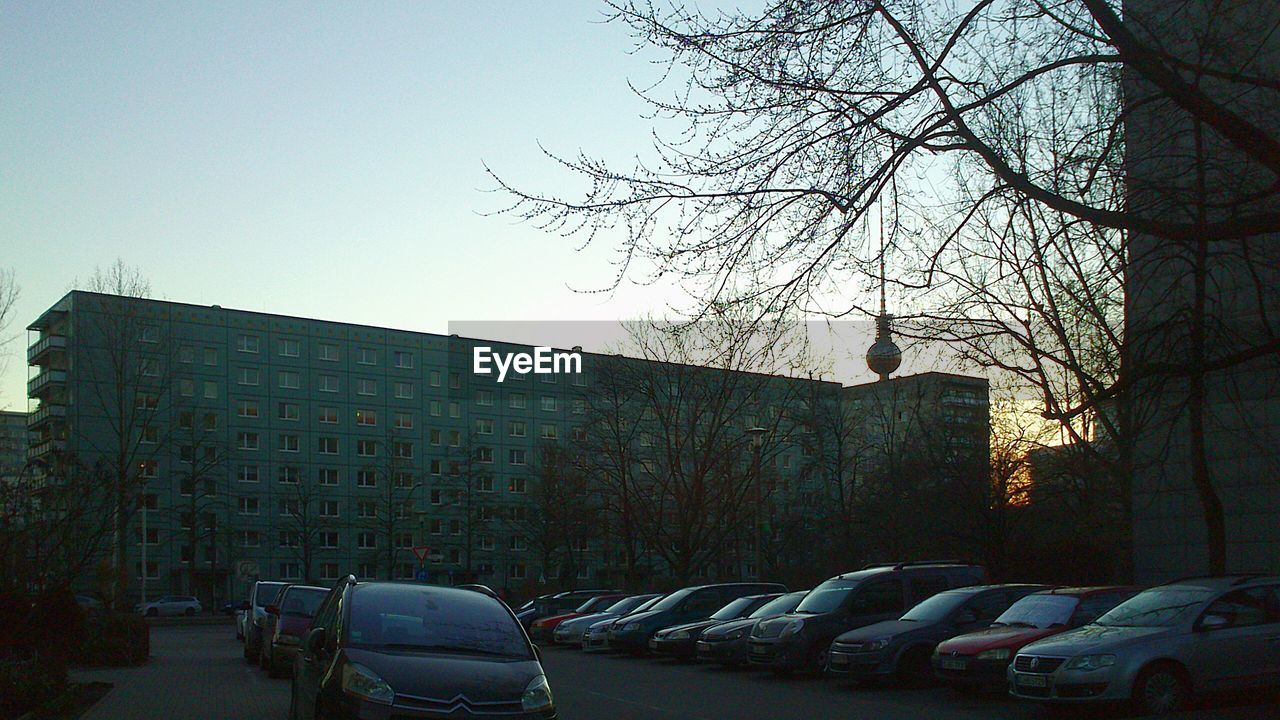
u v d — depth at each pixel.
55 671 15.97
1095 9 9.41
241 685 18.92
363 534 78.06
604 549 69.12
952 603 18.38
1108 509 33.53
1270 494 20.08
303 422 76.56
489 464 82.06
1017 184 9.42
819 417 46.03
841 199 9.69
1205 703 13.19
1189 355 13.28
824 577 46.53
